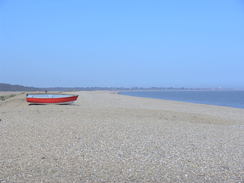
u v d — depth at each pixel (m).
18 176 7.36
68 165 8.32
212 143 11.84
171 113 23.84
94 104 37.72
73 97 32.81
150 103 45.22
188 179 7.48
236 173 8.02
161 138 12.48
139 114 22.45
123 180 7.29
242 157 9.66
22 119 17.38
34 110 23.59
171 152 10.06
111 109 26.03
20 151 9.70
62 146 10.46
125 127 15.02
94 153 9.63
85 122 16.33
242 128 17.09
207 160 9.19
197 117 22.09
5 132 12.92
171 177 7.59
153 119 19.42
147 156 9.45
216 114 28.06
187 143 11.65
